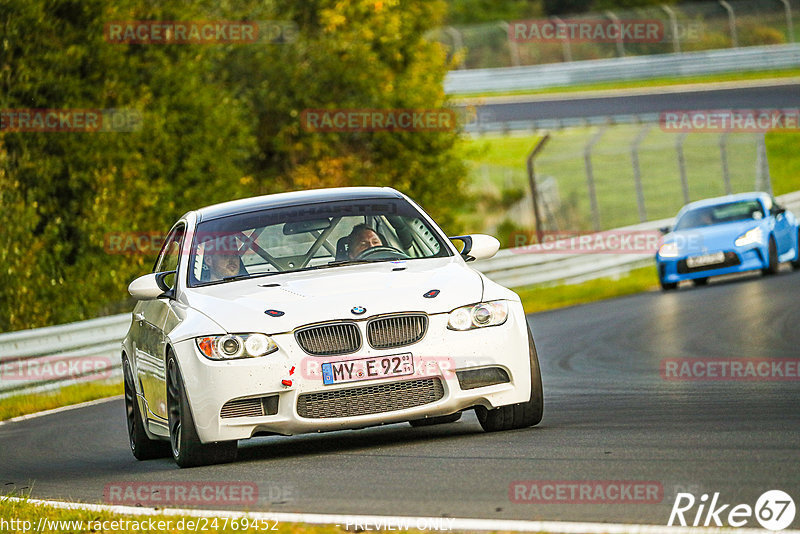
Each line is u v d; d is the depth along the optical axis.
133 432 28.98
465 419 28.61
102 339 54.78
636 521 14.70
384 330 22.66
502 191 147.75
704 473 17.50
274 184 100.38
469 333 23.00
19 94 76.44
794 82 165.75
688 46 186.25
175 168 85.88
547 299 76.19
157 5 87.19
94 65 81.06
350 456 22.69
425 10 114.00
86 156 77.94
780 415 23.98
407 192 103.94
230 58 99.12
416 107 104.00
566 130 161.38
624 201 140.75
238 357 22.48
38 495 22.89
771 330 44.91
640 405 28.14
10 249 70.81
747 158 150.38
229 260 25.80
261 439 29.20
